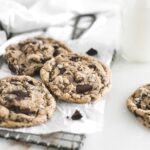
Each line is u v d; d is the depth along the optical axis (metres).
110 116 0.50
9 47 0.59
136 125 0.49
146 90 0.52
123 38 0.60
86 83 0.52
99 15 0.72
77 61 0.56
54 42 0.60
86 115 0.48
